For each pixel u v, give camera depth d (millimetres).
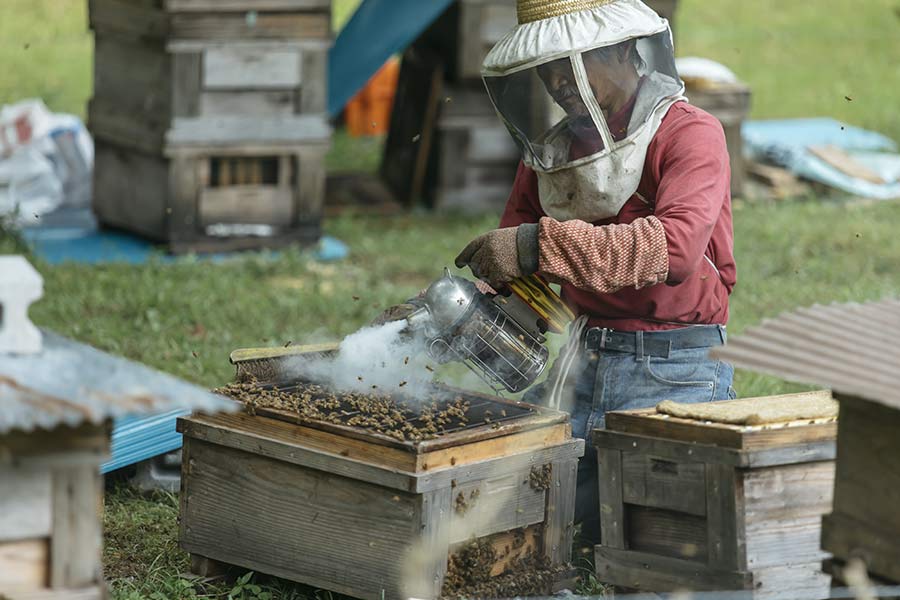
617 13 6523
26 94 22719
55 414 3793
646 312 7035
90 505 4168
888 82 25844
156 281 13141
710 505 5562
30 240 14766
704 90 17047
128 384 3992
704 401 7051
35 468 4055
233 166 14750
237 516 6402
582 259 6379
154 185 14656
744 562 5508
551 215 7098
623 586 5957
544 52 6477
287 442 6137
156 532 7402
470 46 16766
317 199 15078
